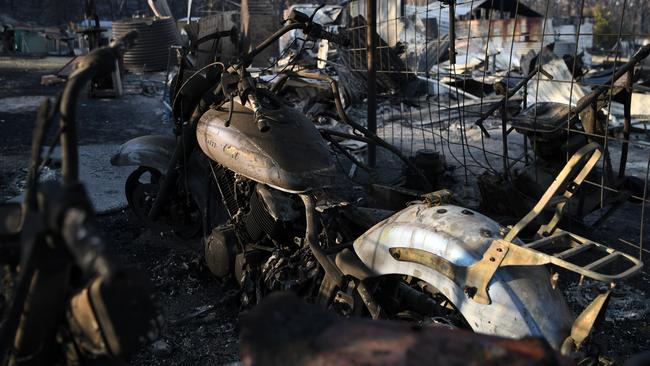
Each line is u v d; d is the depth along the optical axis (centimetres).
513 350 103
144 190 496
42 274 135
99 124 1087
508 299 230
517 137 992
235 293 367
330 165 344
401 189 385
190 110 420
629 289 409
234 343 333
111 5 5547
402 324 118
